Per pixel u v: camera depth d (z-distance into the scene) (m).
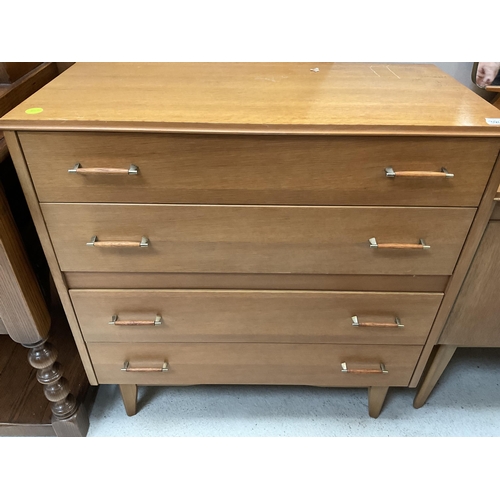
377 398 1.20
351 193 0.81
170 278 0.94
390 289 0.96
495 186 0.80
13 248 0.83
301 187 0.80
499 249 0.91
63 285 0.94
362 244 0.88
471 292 0.98
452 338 1.07
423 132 0.74
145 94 0.85
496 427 1.23
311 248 0.88
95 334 1.02
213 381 1.15
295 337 1.04
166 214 0.83
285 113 0.77
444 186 0.80
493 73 1.14
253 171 0.78
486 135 0.74
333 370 1.12
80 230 0.85
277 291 0.96
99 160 0.77
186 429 1.21
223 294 0.96
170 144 0.75
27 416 1.13
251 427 1.22
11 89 0.94
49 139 0.74
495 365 1.42
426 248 0.88
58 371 1.03
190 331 1.02
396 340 1.05
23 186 0.79
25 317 0.90
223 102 0.82
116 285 0.95
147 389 1.32
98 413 1.24
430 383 1.21
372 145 0.76
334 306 0.98
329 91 0.89
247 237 0.86
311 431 1.21
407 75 1.01
